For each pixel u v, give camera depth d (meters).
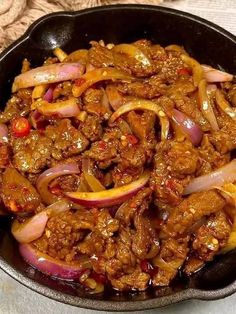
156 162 0.33
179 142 0.33
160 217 0.34
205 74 0.38
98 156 0.34
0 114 0.37
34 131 0.36
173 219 0.33
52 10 0.45
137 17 0.39
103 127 0.35
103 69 0.36
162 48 0.39
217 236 0.33
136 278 0.32
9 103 0.38
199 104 0.36
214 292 0.30
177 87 0.36
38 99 0.37
